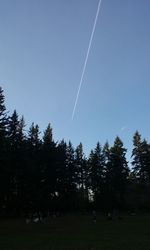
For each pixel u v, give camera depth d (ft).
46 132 271.08
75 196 297.12
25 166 217.97
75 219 210.59
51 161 252.42
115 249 81.71
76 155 332.39
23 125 251.19
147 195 276.00
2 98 177.27
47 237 112.16
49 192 248.11
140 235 114.93
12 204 223.10
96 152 317.01
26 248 85.81
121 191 285.23
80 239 104.99
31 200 231.09
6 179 189.47
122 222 177.47
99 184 302.66
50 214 247.50
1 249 84.28
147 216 220.43
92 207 304.30
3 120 176.65
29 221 180.75
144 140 291.79
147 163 285.64
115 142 298.35
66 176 277.85
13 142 213.87
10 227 156.76
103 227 150.61
